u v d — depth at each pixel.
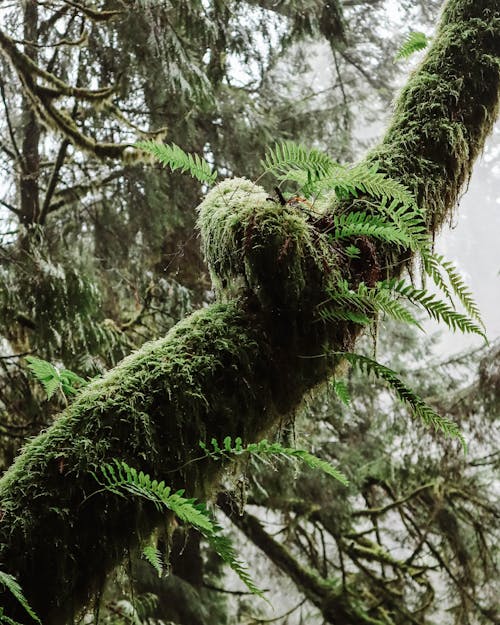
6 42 4.45
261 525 7.70
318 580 7.50
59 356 4.35
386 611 7.44
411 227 1.62
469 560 7.48
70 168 5.91
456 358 7.88
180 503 1.24
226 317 1.62
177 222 5.64
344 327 1.72
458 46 1.98
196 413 1.48
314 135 6.83
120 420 1.40
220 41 5.37
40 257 4.29
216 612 7.71
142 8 4.77
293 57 8.23
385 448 7.36
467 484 7.54
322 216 1.76
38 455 1.34
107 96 4.62
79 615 1.34
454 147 1.88
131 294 5.38
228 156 5.96
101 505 1.33
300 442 3.53
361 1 8.25
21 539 1.25
